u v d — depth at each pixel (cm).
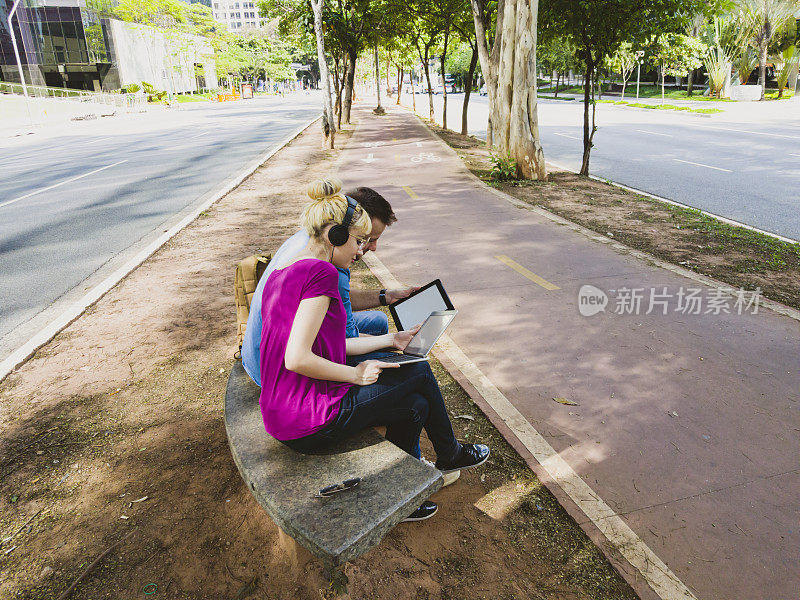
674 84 5666
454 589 229
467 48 6956
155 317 516
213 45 8481
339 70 3078
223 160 1622
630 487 286
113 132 2839
